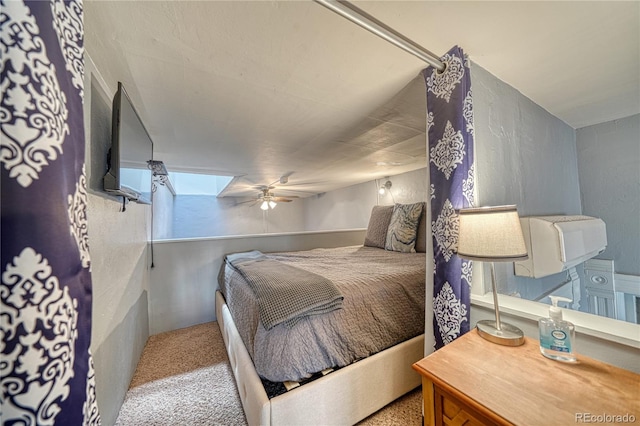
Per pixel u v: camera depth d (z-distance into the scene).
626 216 1.65
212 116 1.70
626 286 1.59
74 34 0.48
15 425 0.33
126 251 1.50
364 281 1.43
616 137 1.72
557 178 1.69
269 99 1.48
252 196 6.55
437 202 1.11
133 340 1.67
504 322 0.99
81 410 0.42
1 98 0.34
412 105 1.58
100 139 1.12
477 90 1.15
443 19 0.89
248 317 1.28
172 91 1.36
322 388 1.08
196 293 2.54
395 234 2.66
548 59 1.13
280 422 0.98
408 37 0.98
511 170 1.31
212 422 1.26
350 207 4.95
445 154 1.07
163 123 1.80
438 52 1.09
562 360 0.73
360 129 1.99
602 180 1.77
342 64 1.16
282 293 1.17
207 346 2.07
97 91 1.10
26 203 0.36
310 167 3.33
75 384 0.41
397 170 3.56
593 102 1.53
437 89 1.12
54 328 0.38
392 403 1.36
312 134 2.09
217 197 6.27
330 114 1.71
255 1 0.80
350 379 1.17
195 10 0.83
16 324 0.34
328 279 1.38
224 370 1.73
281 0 0.80
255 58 1.10
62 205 0.41
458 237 0.96
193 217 5.95
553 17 0.88
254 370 1.15
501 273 1.19
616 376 0.66
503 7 0.84
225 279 2.15
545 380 0.66
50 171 0.39
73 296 0.42
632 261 1.60
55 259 0.38
